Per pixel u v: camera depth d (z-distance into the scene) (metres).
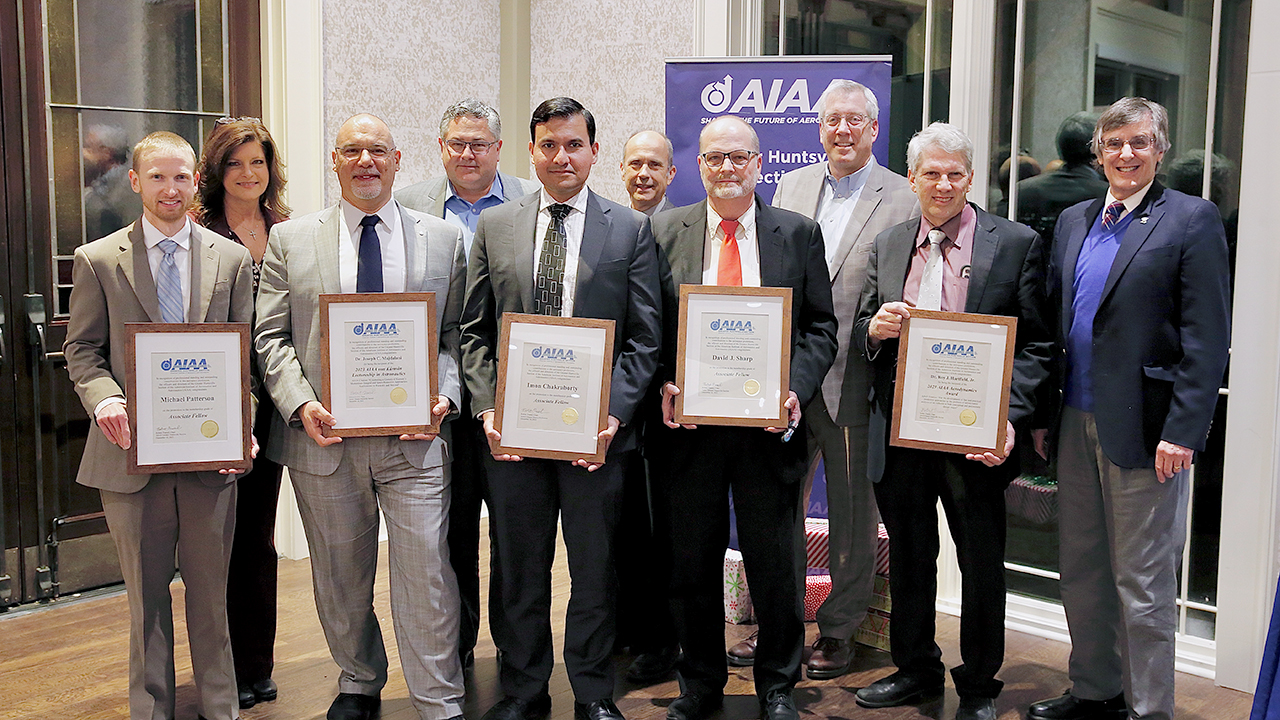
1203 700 3.00
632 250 2.63
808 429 3.19
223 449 2.49
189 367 2.46
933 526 2.80
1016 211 3.60
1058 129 3.48
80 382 2.46
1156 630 2.57
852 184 3.17
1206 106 3.17
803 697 2.97
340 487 2.60
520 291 2.60
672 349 2.71
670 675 3.12
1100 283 2.60
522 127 5.01
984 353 2.59
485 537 4.55
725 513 2.71
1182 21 3.19
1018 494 3.69
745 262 2.68
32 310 3.64
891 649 2.93
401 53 4.52
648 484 3.16
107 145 3.79
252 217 2.91
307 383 2.56
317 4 4.14
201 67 3.99
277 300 2.61
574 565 2.65
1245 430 2.99
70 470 3.80
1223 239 2.51
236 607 2.87
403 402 2.54
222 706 2.67
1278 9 2.85
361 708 2.78
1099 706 2.81
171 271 2.53
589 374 2.54
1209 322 2.47
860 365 3.05
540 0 4.91
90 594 3.85
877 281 2.82
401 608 2.65
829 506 3.16
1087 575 2.74
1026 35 3.53
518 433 2.55
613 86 4.64
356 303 2.51
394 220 2.63
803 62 3.55
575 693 2.70
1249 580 3.02
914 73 3.80
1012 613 3.59
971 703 2.78
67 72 3.66
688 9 4.30
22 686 3.04
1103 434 2.57
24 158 3.60
